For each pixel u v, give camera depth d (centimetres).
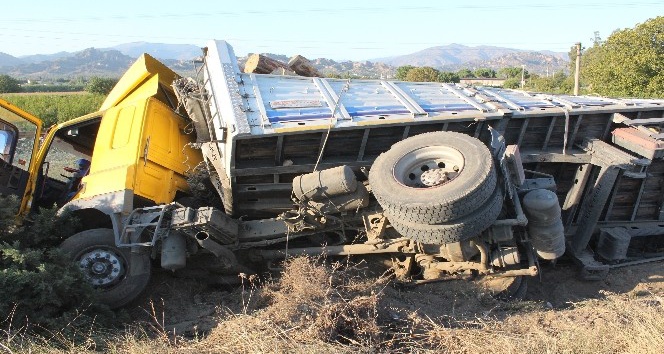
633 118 768
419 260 654
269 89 677
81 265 629
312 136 636
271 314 502
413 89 743
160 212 634
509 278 634
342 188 611
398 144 611
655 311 481
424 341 484
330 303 505
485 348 450
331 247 671
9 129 714
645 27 2636
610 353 429
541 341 448
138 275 638
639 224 796
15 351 452
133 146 688
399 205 549
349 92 702
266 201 688
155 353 458
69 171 866
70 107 2956
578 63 2970
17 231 595
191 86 761
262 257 694
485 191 542
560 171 756
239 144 620
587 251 761
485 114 674
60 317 521
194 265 696
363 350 450
